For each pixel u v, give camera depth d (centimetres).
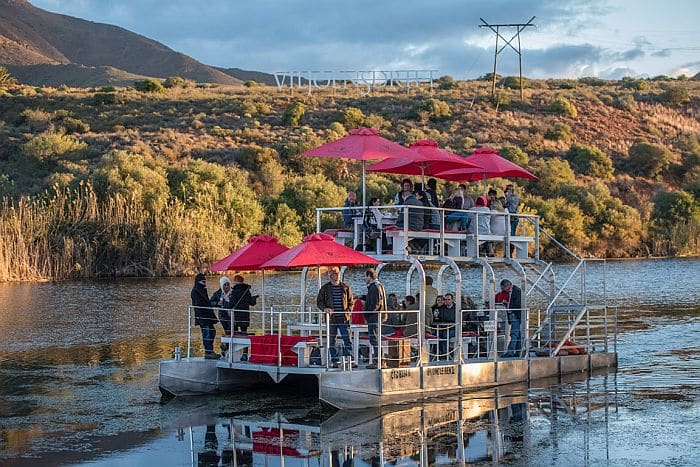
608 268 5888
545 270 2322
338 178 7119
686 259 6556
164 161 6788
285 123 8294
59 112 8488
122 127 8038
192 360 2103
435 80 11288
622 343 2877
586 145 8319
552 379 2239
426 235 2042
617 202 6988
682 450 1570
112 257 5453
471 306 2188
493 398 1995
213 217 5844
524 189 7094
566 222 6581
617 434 1681
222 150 7388
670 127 9306
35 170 6981
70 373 2380
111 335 3080
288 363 1997
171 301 4097
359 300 2086
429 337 2056
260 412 1886
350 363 1878
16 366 2492
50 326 3300
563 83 11262
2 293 4422
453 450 1570
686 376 2281
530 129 8544
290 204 6366
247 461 1514
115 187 5822
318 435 1677
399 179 6969
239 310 2066
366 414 1844
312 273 5691
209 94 9531
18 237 5144
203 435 1692
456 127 8406
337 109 8769
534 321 3403
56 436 1697
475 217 2138
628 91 10350
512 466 1477
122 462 1513
